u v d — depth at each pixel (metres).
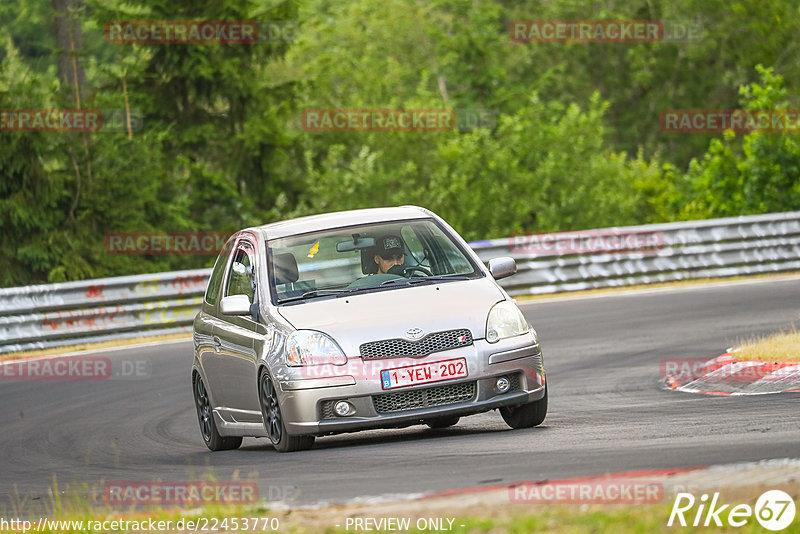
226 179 124.25
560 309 70.88
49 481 32.78
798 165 108.19
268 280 33.34
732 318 59.31
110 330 72.06
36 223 101.06
